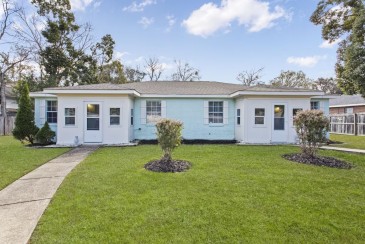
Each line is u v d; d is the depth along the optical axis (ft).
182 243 9.91
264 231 10.95
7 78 87.04
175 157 26.89
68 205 13.52
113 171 20.81
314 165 23.56
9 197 15.02
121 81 113.60
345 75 39.83
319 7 56.85
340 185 17.51
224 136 46.83
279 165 23.24
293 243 10.11
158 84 55.62
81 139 39.93
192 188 16.49
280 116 41.83
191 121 46.68
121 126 40.29
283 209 13.24
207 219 12.00
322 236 10.67
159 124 23.26
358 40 38.14
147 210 12.93
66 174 20.49
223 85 55.77
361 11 39.68
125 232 10.70
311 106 47.98
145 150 32.94
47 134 40.09
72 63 90.79
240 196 15.05
